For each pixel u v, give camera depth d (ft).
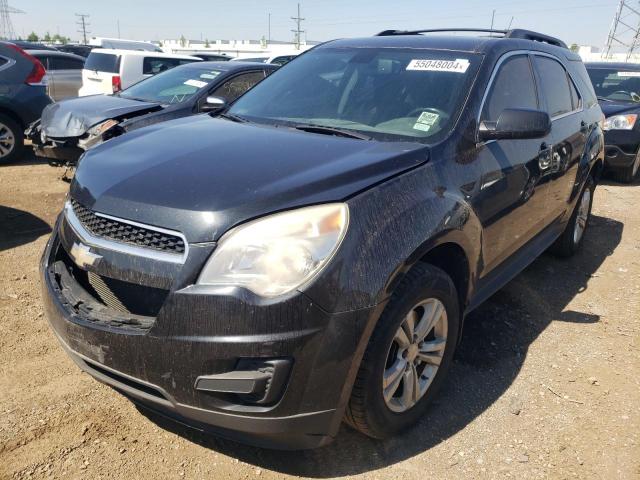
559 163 13.37
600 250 18.56
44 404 9.23
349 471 8.25
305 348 6.82
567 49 16.33
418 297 8.11
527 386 10.58
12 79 26.84
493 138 9.98
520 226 11.84
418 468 8.37
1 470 7.81
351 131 10.02
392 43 12.28
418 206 8.14
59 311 7.86
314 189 7.41
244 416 6.96
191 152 8.68
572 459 8.72
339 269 6.98
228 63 25.39
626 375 11.11
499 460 8.63
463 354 11.54
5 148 27.12
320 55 12.88
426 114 10.12
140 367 7.10
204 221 6.89
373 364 7.59
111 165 8.52
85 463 8.06
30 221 18.43
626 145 27.30
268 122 11.03
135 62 33.35
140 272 7.09
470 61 10.96
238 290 6.68
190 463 8.21
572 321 13.32
